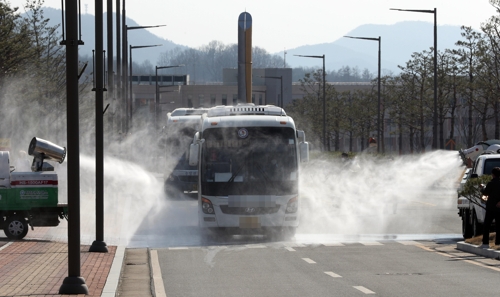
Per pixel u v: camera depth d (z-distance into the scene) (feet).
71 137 71.31
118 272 85.40
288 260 101.35
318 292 74.74
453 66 364.79
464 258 102.89
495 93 314.14
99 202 107.24
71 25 70.79
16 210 123.34
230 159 131.54
